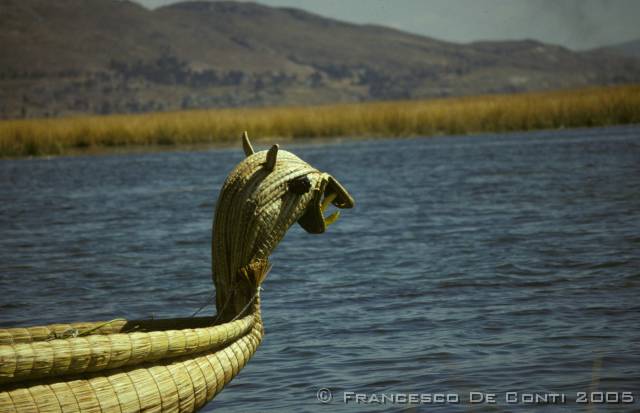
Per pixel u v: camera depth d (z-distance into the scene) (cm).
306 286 3506
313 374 2358
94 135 14538
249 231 1994
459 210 5650
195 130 14775
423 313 2962
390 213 5703
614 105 14462
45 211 6531
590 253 3881
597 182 6700
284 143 14425
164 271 3941
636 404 2030
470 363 2383
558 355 2416
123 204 6838
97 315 3131
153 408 1582
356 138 14800
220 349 1836
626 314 2825
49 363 1418
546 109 14700
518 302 3055
